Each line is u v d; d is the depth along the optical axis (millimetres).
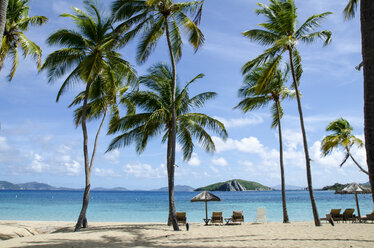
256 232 12547
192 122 15938
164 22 14500
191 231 13344
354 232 11617
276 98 18391
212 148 16812
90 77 13539
